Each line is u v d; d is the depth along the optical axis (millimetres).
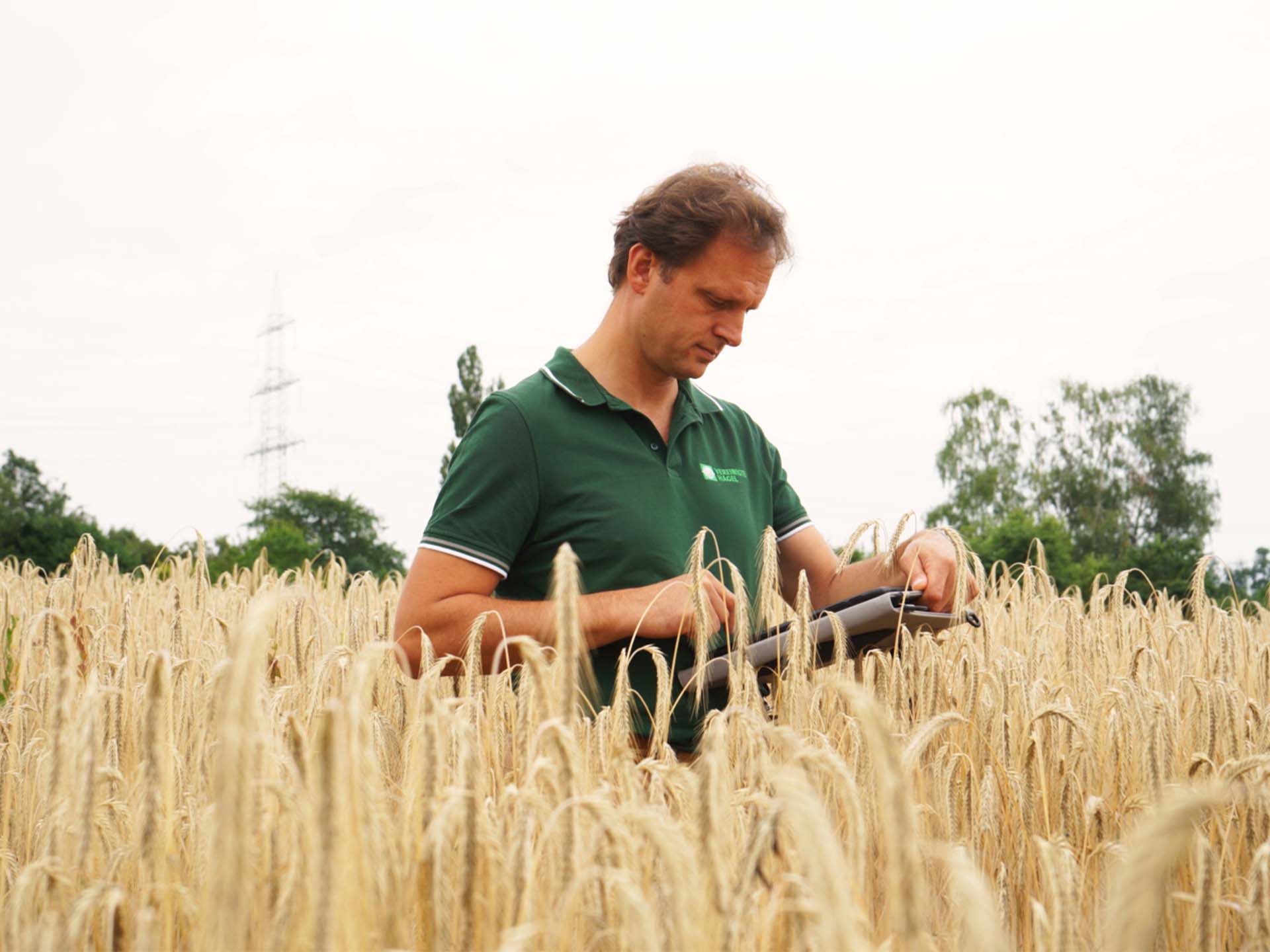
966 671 3029
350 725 1367
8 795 2449
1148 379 65250
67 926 1639
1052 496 64500
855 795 1606
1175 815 1158
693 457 3512
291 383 77562
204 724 2531
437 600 3090
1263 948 1910
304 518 63125
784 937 1723
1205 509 63719
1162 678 3732
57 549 46031
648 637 2982
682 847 1438
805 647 2799
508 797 1757
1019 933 2475
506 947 1323
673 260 3148
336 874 1289
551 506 3271
